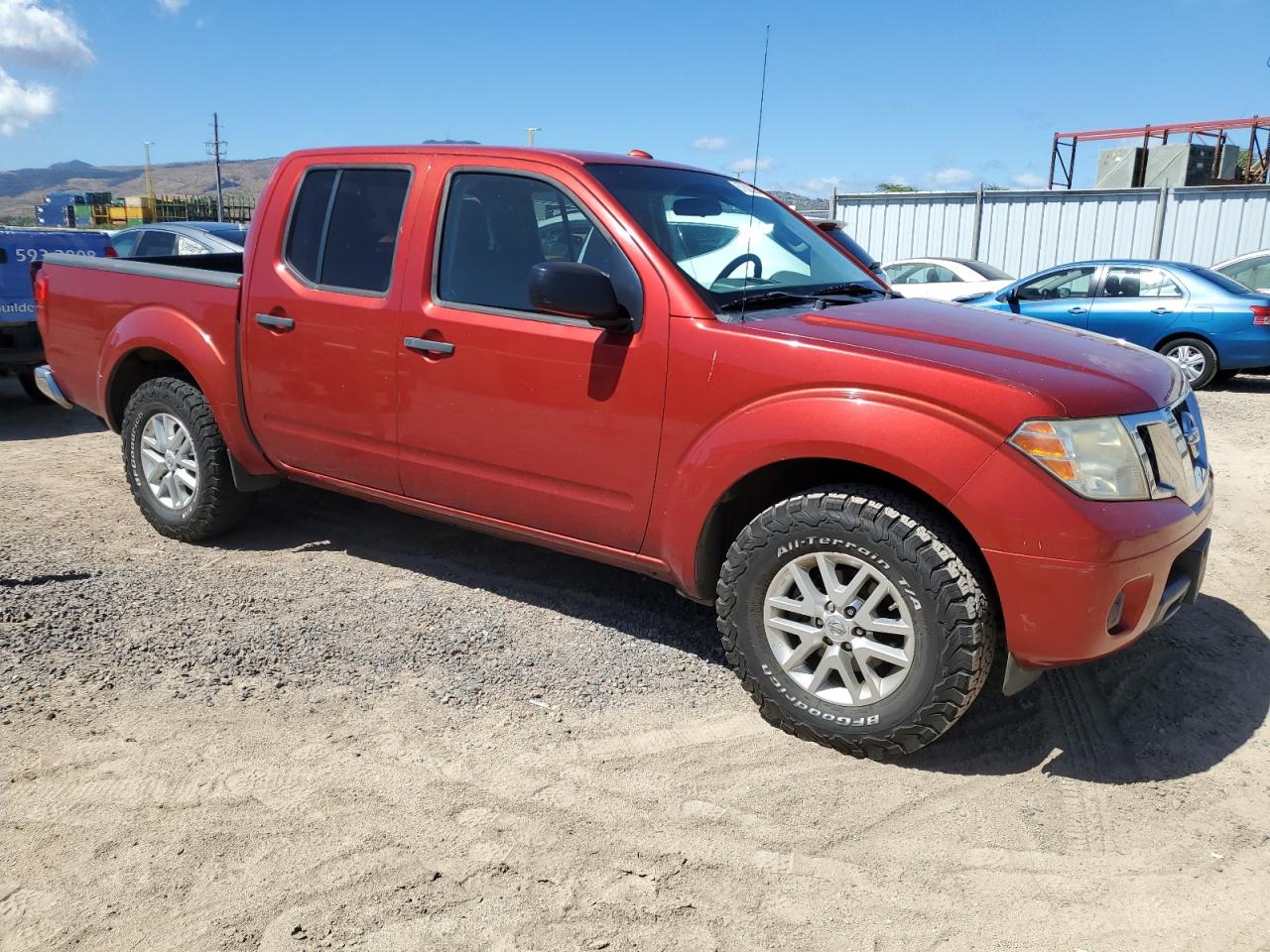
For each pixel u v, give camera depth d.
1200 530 3.26
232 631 4.00
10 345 8.02
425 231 3.99
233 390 4.61
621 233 3.57
